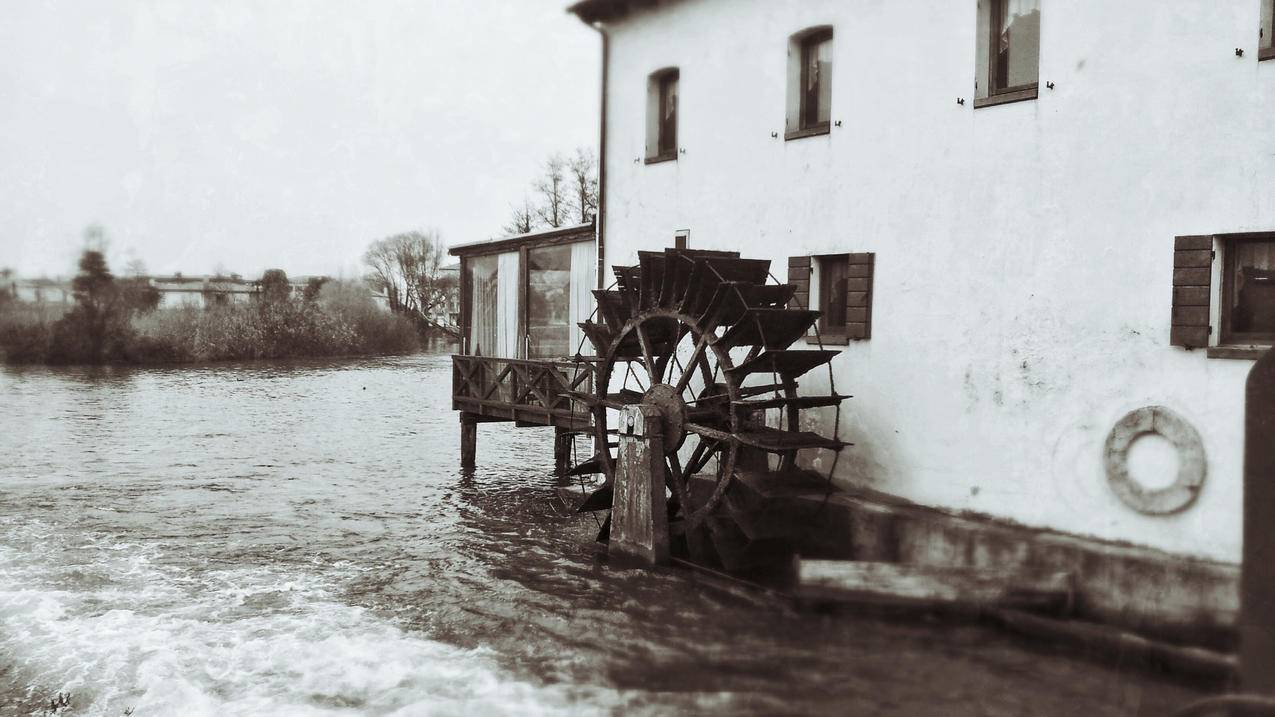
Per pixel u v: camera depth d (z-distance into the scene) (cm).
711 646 720
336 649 726
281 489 1394
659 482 944
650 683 652
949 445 848
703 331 941
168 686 655
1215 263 675
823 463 977
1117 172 726
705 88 1139
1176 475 682
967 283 834
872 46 925
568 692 640
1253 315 670
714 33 1125
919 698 614
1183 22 688
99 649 729
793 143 1019
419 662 698
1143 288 709
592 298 1353
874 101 923
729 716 595
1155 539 694
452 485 1426
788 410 951
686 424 948
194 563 981
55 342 4331
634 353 1106
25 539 1088
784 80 1033
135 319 4650
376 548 1038
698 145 1150
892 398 902
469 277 1617
